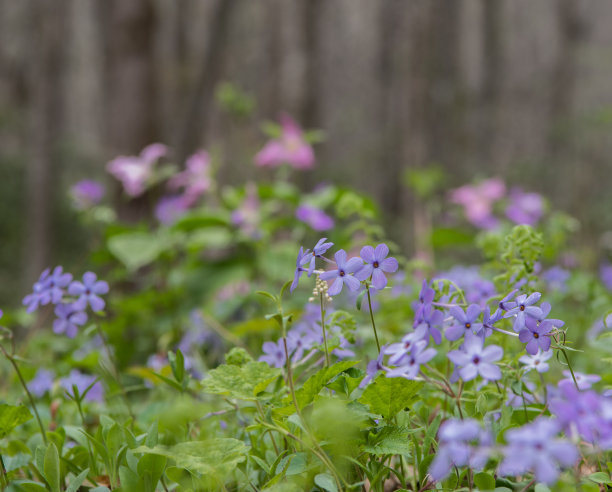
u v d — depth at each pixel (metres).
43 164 13.40
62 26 14.19
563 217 4.33
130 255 4.93
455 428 0.99
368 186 16.70
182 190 6.79
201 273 5.05
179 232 5.16
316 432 1.42
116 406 2.62
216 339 3.70
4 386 3.43
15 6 16.73
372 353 2.40
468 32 22.44
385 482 1.68
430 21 10.45
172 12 14.84
